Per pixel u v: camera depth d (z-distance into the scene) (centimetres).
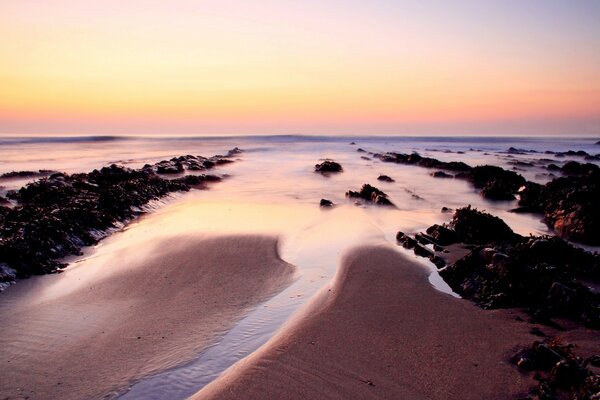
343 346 845
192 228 1761
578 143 10306
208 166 4022
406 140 12006
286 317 984
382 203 2309
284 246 1524
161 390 729
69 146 7256
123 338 889
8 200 2158
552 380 712
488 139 13012
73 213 1655
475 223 1605
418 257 1391
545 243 1266
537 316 943
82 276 1228
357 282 1172
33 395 711
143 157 5234
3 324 946
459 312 991
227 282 1188
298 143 9344
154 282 1184
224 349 852
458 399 685
